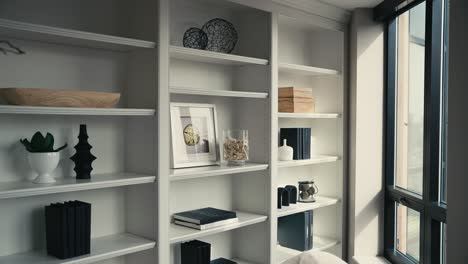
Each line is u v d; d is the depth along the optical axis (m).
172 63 2.79
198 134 2.89
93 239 2.39
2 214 2.08
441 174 2.92
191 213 2.80
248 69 3.11
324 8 3.33
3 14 2.06
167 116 2.38
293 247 3.43
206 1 2.88
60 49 2.25
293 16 3.15
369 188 3.57
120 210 2.53
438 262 2.90
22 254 2.11
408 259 3.33
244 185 3.18
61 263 1.97
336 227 3.66
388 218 3.58
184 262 2.73
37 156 2.03
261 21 3.03
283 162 3.16
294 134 3.37
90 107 2.11
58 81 2.25
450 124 2.30
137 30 2.45
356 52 3.53
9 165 2.10
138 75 2.45
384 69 3.58
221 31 2.97
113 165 2.49
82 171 2.21
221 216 2.74
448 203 2.31
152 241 2.36
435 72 2.88
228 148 2.96
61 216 2.02
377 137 3.58
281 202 3.29
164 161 2.37
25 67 2.13
